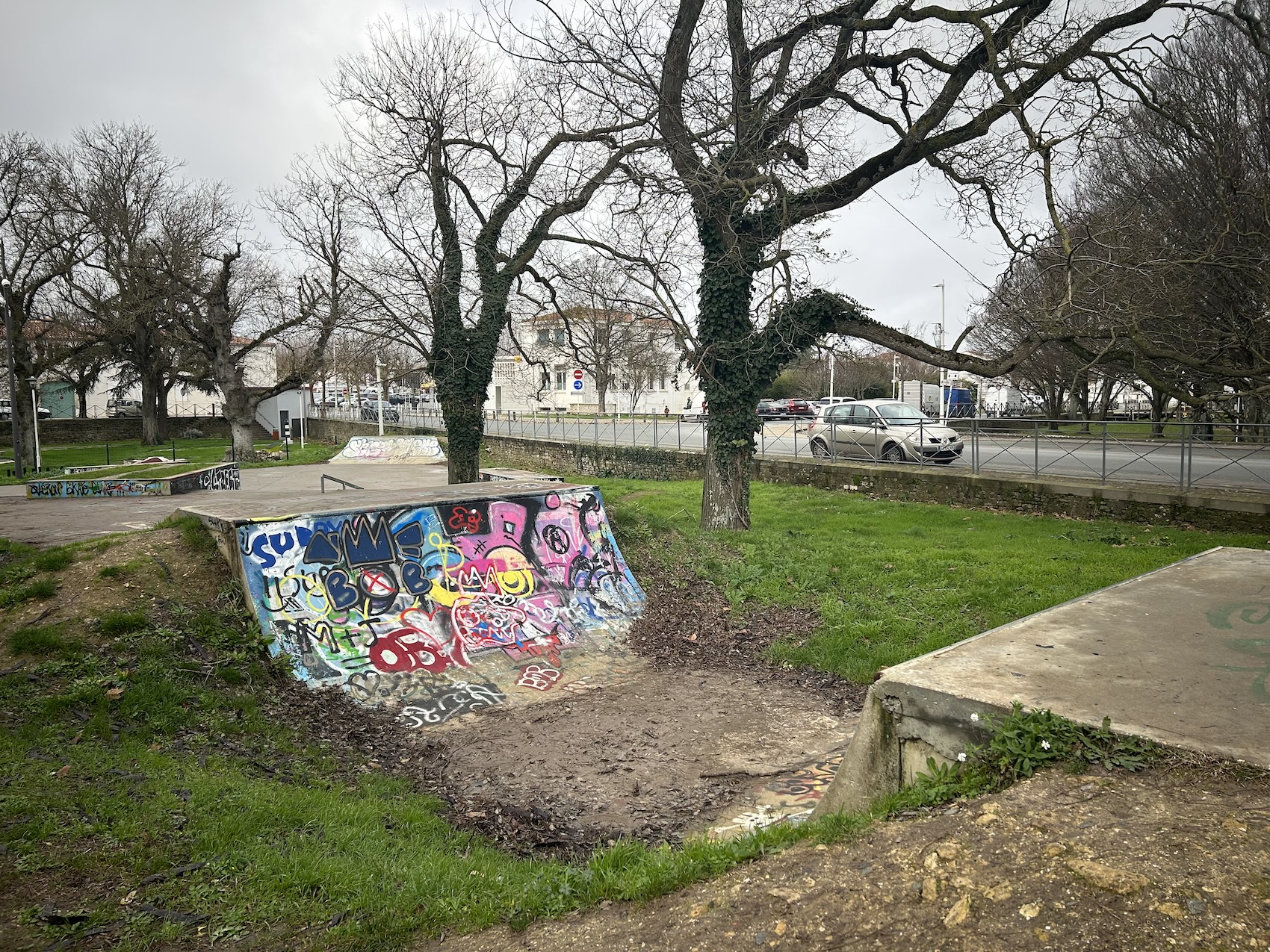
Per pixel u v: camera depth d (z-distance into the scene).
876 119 12.56
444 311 15.53
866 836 3.63
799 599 11.02
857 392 55.62
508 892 4.09
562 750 7.21
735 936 3.04
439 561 9.98
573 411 63.03
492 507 10.92
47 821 4.43
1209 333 15.95
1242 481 13.78
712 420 14.16
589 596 10.87
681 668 9.51
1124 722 3.98
